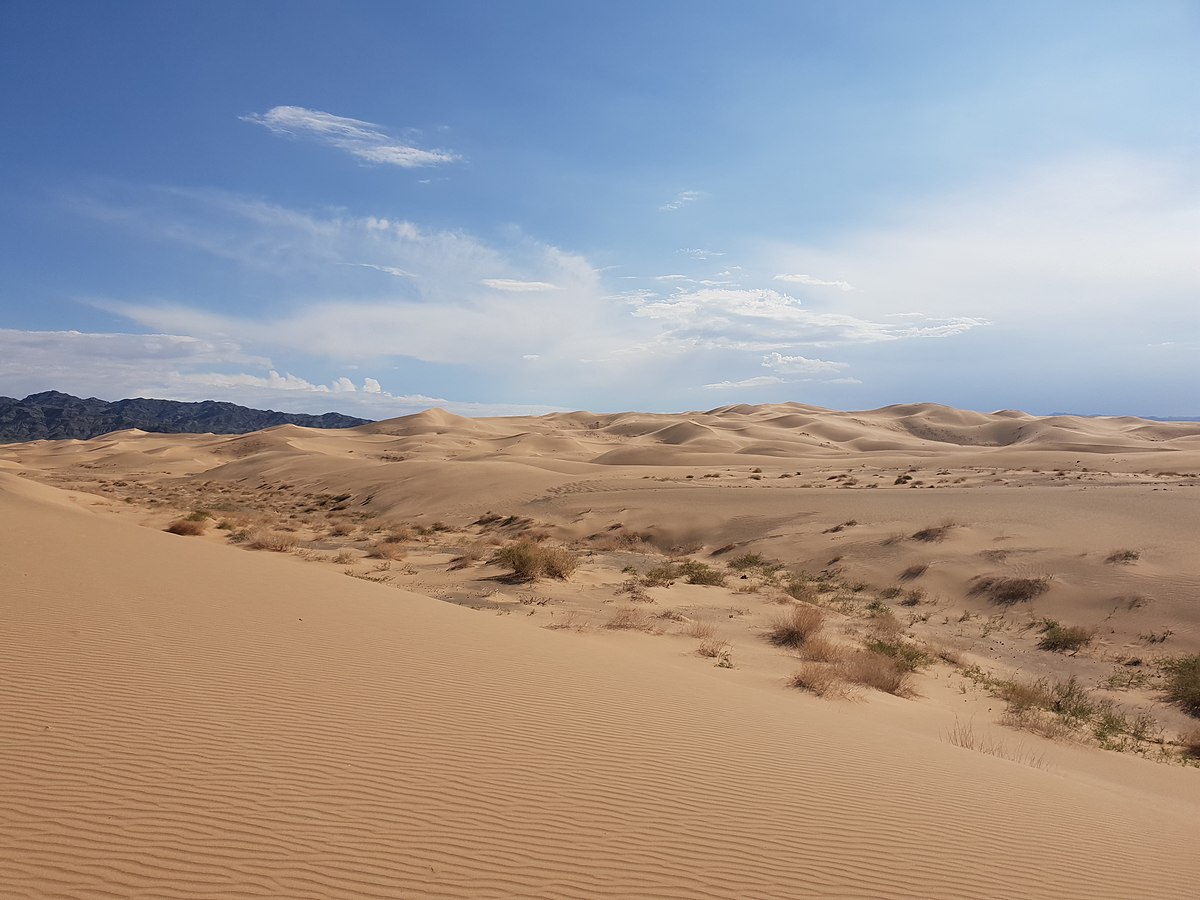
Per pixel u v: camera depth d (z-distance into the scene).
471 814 5.00
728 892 4.52
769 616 20.12
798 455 116.56
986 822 6.32
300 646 8.61
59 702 5.92
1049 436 171.25
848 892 4.73
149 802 4.57
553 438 144.12
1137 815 7.61
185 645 8.03
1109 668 19.61
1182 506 32.28
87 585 10.65
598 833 5.00
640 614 18.30
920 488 49.66
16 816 4.23
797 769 6.85
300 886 3.96
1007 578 26.31
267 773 5.16
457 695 7.52
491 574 22.77
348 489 68.12
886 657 15.97
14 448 174.38
